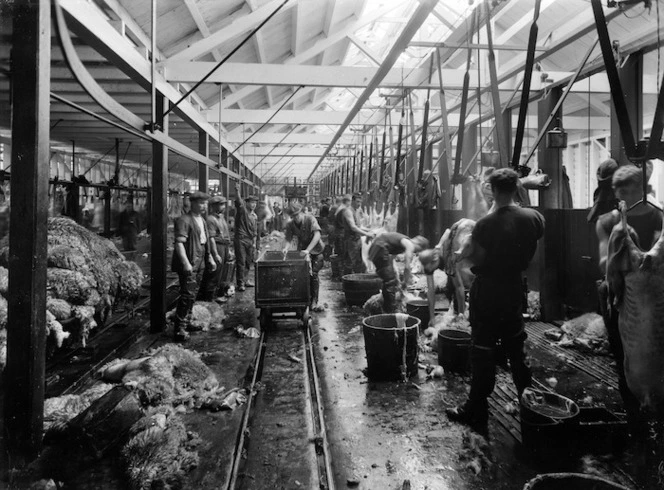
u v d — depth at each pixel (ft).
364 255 31.73
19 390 8.98
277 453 9.57
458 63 33.60
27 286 8.91
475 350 10.71
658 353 7.48
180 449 9.32
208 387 12.91
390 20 31.19
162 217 18.83
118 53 13.60
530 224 10.21
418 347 15.38
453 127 34.58
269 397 12.43
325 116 32.68
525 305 10.97
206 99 33.30
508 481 8.53
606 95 29.07
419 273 28.14
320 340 18.02
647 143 7.93
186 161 55.72
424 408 11.76
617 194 9.45
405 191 28.53
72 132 36.32
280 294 19.20
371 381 13.66
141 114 27.63
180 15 20.90
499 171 10.43
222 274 26.00
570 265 19.72
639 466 8.84
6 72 8.69
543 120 22.40
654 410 7.75
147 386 11.89
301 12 25.16
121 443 9.54
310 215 24.94
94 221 48.08
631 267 7.61
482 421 10.92
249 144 46.73
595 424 9.36
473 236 10.51
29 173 8.82
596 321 16.92
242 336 18.38
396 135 44.32
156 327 18.99
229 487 8.32
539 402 10.82
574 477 7.28
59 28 9.05
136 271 18.88
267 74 21.72
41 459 9.20
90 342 16.98
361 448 9.78
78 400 11.30
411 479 8.64
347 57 41.42
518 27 23.99
